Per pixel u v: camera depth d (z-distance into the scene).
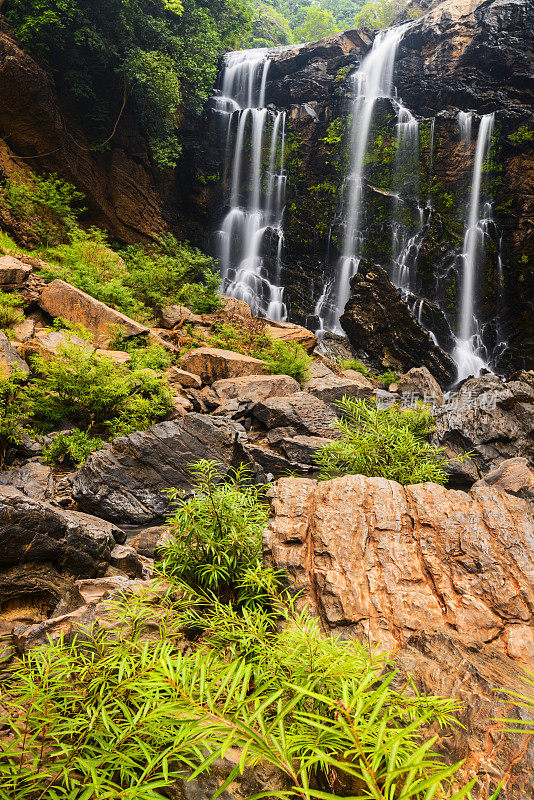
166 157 23.55
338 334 23.30
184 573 3.01
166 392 9.04
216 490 3.30
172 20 23.39
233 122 28.89
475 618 2.39
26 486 5.52
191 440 6.53
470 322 24.84
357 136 27.72
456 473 8.13
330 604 2.57
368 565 2.75
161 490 6.15
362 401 5.03
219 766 1.58
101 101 21.33
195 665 1.70
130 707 1.78
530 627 2.33
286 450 8.25
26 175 18.25
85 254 15.68
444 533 2.86
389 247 26.36
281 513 3.23
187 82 24.67
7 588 3.22
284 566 2.89
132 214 23.42
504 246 24.23
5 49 16.66
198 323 15.37
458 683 1.79
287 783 1.55
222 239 28.38
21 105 17.70
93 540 3.73
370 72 29.44
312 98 29.55
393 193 26.78
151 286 16.33
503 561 2.64
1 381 6.81
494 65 26.31
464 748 1.57
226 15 27.77
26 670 1.92
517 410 9.20
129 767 1.49
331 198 27.83
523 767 1.45
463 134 25.44
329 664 1.70
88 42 19.12
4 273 11.15
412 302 23.27
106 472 5.98
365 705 1.28
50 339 10.23
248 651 2.07
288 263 27.55
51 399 7.86
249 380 10.92
